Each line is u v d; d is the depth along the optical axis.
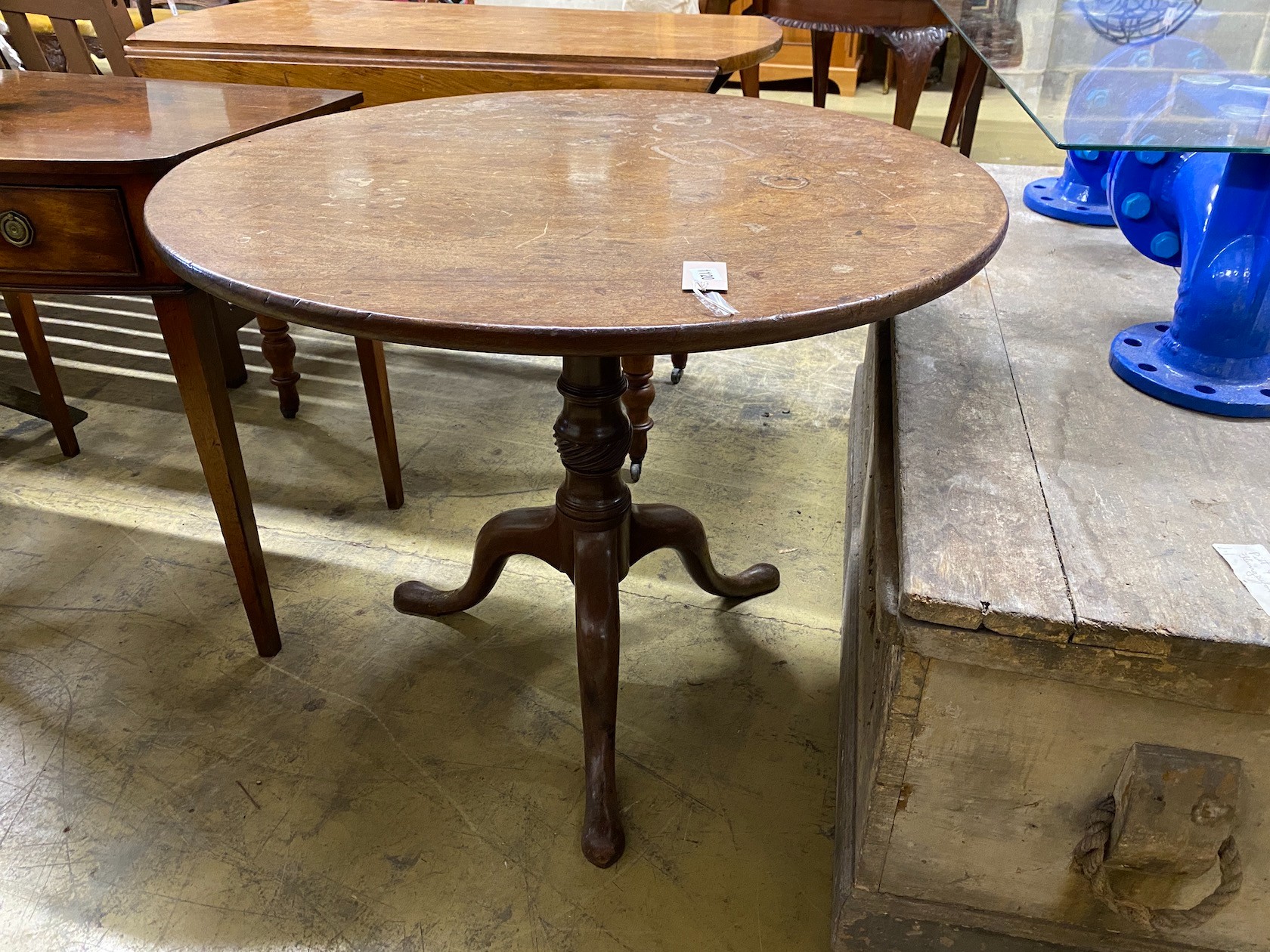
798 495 1.70
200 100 1.28
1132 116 0.75
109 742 1.18
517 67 1.56
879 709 0.84
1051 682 0.70
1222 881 0.75
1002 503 0.76
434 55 1.58
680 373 2.08
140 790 1.12
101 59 2.41
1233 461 0.83
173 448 1.84
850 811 0.98
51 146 1.00
